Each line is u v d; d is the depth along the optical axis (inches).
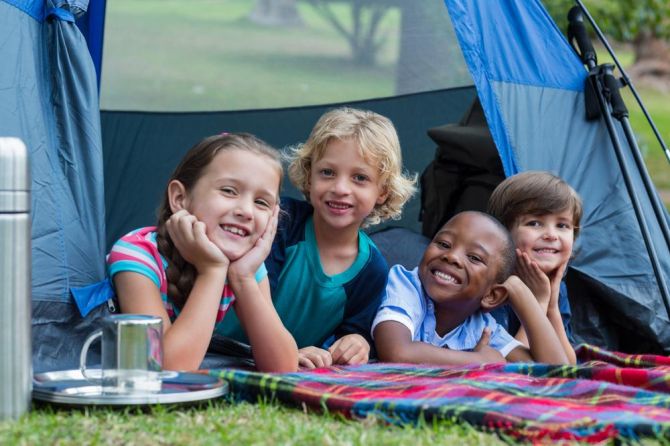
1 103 99.6
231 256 98.7
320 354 106.1
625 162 135.6
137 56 189.2
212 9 324.5
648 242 132.5
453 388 80.3
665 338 137.3
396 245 152.9
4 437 65.5
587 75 141.7
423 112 177.6
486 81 133.8
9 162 71.2
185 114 181.5
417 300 113.8
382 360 110.7
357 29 183.3
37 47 105.3
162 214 101.5
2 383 71.7
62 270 102.6
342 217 112.5
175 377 80.4
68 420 70.3
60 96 106.3
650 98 472.7
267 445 65.5
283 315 114.7
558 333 123.3
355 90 184.2
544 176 125.1
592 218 137.1
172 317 100.7
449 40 174.4
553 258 123.4
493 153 145.3
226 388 79.0
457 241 113.0
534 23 140.6
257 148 101.4
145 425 69.4
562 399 79.7
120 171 174.2
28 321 73.2
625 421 69.9
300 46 196.7
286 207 117.8
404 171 172.4
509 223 125.0
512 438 68.8
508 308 127.6
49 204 102.8
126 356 75.0
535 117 136.1
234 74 231.1
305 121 182.5
